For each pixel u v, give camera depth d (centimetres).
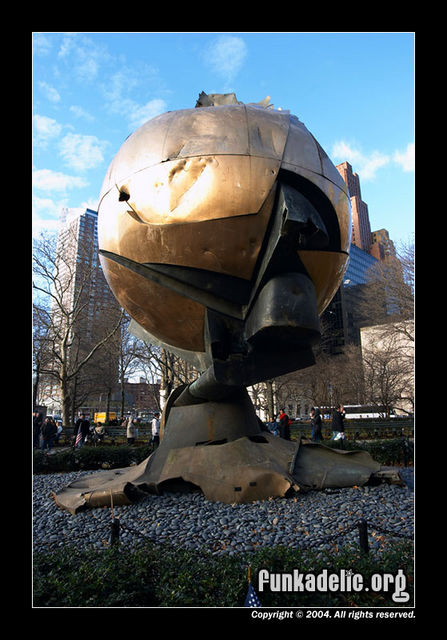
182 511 734
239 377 751
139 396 6438
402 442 1316
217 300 746
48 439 1888
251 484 777
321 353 3594
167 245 709
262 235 691
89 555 462
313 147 738
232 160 675
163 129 734
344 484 836
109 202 772
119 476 932
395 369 3222
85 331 3366
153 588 392
